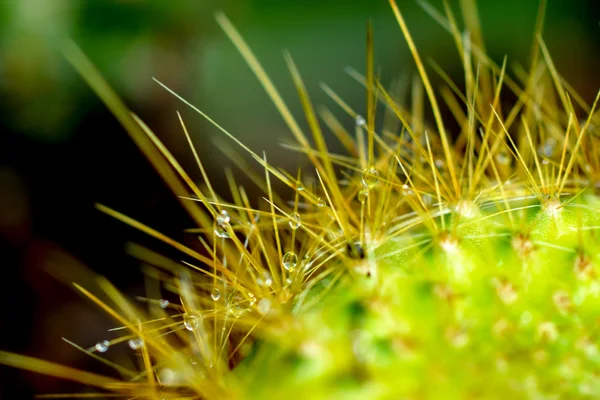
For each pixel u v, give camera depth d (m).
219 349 0.10
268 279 0.10
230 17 0.28
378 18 0.27
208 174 0.24
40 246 0.23
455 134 0.22
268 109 0.27
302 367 0.10
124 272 0.23
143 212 0.24
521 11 0.26
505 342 0.10
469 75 0.11
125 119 0.11
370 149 0.11
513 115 0.12
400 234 0.10
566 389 0.10
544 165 0.12
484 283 0.10
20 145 0.24
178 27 0.27
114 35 0.26
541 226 0.10
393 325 0.10
